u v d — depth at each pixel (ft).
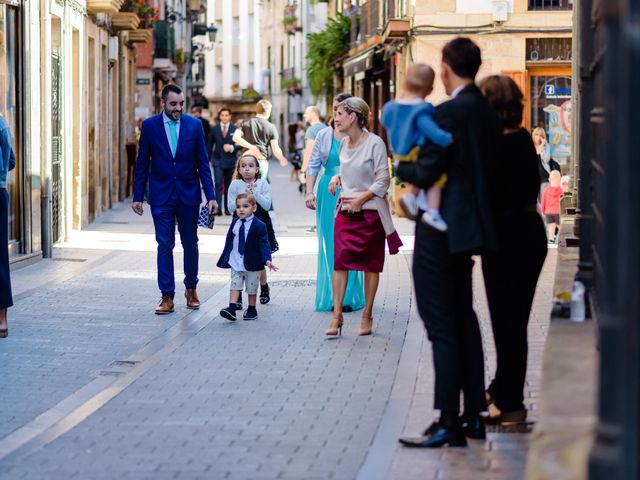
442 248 23.38
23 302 44.11
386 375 31.32
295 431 25.64
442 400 23.88
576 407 18.15
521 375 25.27
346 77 152.97
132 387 30.22
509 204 24.84
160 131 42.45
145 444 24.73
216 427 26.09
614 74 13.24
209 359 33.76
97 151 86.48
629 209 12.78
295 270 53.98
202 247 63.77
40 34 58.85
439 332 23.76
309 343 36.06
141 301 44.78
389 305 43.16
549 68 88.48
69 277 51.24
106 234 71.97
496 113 23.62
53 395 29.60
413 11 89.76
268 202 42.32
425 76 23.76
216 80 333.01
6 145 36.58
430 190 23.12
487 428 25.41
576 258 35.06
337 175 39.40
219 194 88.48
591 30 30.14
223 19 325.62
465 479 21.61
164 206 42.32
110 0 80.74
